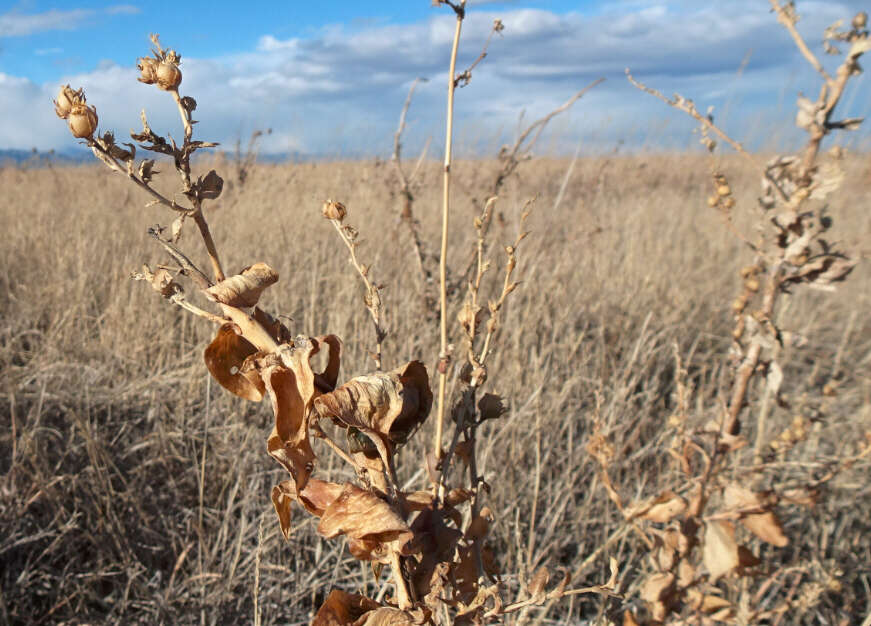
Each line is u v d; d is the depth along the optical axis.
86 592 2.19
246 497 2.53
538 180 9.17
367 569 2.28
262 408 3.11
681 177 10.23
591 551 2.52
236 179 6.41
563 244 5.17
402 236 4.64
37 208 6.04
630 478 2.86
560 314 3.80
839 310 5.23
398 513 0.85
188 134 0.79
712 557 1.67
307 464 0.81
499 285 3.96
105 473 2.57
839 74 1.56
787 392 3.77
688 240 6.00
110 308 3.75
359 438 0.88
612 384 3.49
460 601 1.03
